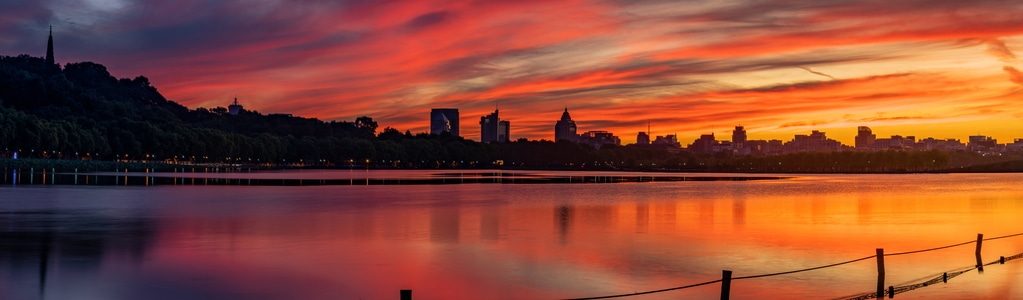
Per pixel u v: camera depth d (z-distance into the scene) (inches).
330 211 3737.7
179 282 1763.0
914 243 2536.9
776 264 2052.2
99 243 2378.2
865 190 7180.1
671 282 1798.7
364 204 4298.7
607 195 5595.5
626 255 2199.8
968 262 2065.7
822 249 2356.1
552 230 2866.6
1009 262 2032.5
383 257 2145.7
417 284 1771.7
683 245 2431.1
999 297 1594.5
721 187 7637.8
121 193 5137.8
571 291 1695.4
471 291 1697.8
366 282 1787.6
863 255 2225.6
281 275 1861.5
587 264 2038.6
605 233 2773.1
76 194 4950.8
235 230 2787.9
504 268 1974.7
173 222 3061.0
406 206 4153.5
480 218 3376.0
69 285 1715.1
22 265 1953.7
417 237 2615.7
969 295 1614.2
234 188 6210.6
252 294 1652.3
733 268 1982.0
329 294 1660.9
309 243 2436.0
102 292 1649.9
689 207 4227.4
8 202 4104.3
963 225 3221.0
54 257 2085.4
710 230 2906.0
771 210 4052.7
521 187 7155.5
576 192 6097.4
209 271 1903.3
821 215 3735.2
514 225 3051.2
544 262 2074.3
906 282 1764.3
